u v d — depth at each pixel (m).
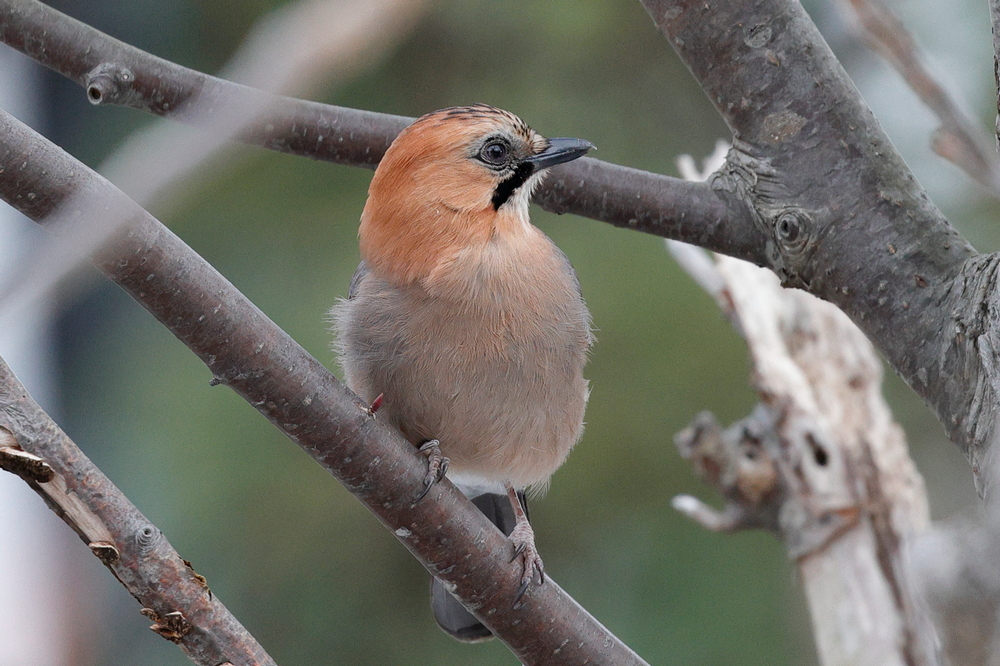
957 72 12.55
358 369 7.57
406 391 7.41
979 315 5.18
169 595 4.92
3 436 4.69
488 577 6.09
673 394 13.20
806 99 5.88
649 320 13.38
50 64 6.58
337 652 13.34
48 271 1.79
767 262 6.37
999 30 4.91
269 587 13.23
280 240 14.08
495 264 7.37
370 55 1.75
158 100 6.49
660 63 15.20
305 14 1.67
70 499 4.78
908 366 5.57
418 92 14.84
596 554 13.16
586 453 13.20
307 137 7.46
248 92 1.82
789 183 5.93
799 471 8.26
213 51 13.70
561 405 7.70
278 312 13.55
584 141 7.68
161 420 13.35
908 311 5.58
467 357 7.30
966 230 12.35
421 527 5.97
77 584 12.35
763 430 8.46
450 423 7.49
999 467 3.04
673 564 12.99
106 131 13.95
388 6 1.67
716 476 8.56
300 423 5.67
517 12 14.69
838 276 5.78
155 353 13.90
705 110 15.23
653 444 13.16
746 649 12.64
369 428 5.80
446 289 7.26
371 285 7.52
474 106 7.63
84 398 13.77
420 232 7.34
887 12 6.09
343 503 13.25
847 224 5.75
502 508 8.76
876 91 12.83
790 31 5.90
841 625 7.86
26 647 11.74
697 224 6.47
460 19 14.61
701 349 13.24
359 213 14.13
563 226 14.14
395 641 13.34
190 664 12.86
